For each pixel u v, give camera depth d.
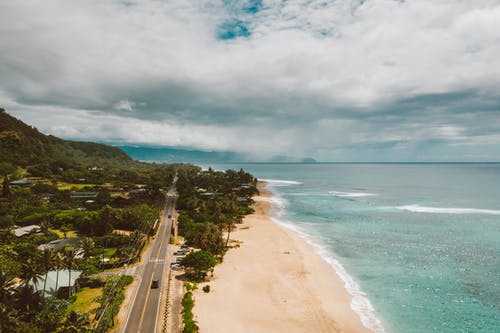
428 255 93.06
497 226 126.31
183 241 104.31
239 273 77.50
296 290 69.44
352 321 57.44
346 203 196.50
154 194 184.12
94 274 70.19
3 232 90.56
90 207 143.50
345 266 85.06
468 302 64.81
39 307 51.28
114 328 51.00
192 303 58.94
